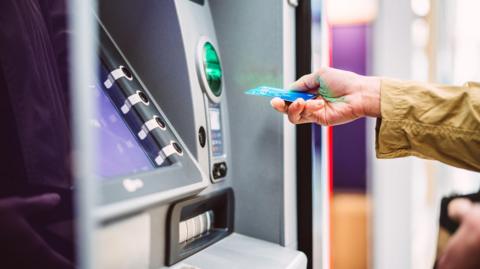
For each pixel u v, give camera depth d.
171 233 0.92
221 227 1.26
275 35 1.18
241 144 1.27
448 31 3.70
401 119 1.14
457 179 3.53
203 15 1.24
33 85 0.83
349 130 2.96
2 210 0.64
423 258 3.36
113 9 1.24
